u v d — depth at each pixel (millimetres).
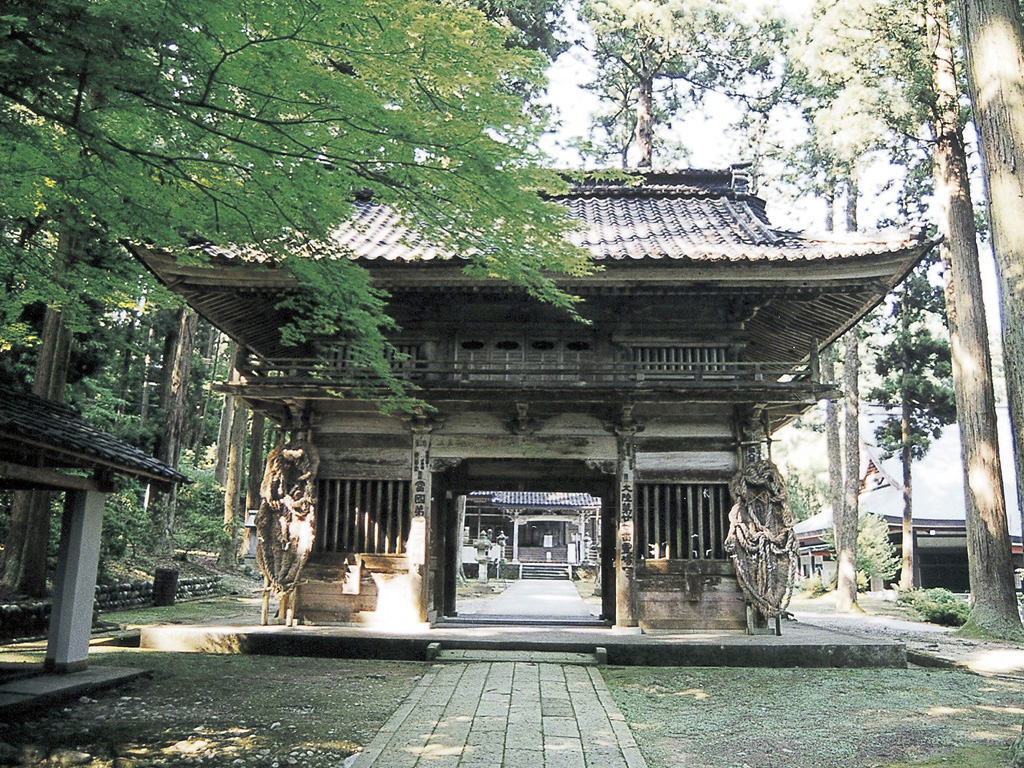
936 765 6316
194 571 24359
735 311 13398
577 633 12773
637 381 12656
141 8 5152
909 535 30266
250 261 10852
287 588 13016
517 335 13844
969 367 18719
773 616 12609
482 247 7754
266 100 6012
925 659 12617
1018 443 7059
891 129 18672
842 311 13453
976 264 18969
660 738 7352
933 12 18656
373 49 5867
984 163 7883
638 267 12062
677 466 13359
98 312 16734
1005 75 7680
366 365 9727
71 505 9742
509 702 8656
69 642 9391
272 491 13344
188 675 10148
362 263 12141
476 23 6195
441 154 6461
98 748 6801
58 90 5996
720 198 17047
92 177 7145
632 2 24594
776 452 48875
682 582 13039
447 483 16328
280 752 6703
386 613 13078
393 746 6777
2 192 7723
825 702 9031
